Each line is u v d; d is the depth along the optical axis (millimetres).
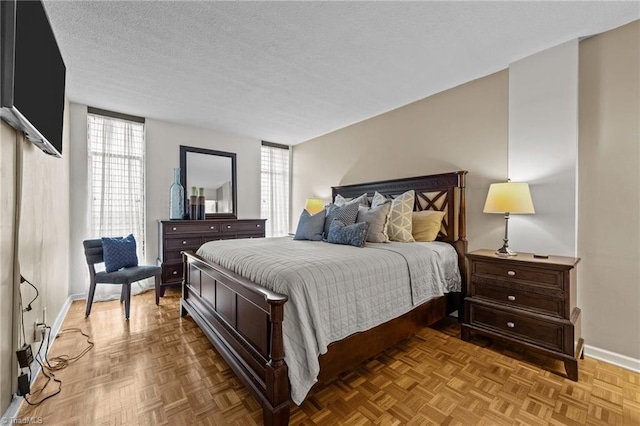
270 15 1917
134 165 3867
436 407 1574
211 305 2291
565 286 1920
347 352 1701
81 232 3463
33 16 1422
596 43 2166
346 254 2064
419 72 2729
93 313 2988
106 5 1802
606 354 2096
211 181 4531
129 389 1710
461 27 2053
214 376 1855
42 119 1624
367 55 2422
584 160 2215
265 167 5227
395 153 3660
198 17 1933
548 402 1620
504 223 2664
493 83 2750
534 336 2031
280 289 1534
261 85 2988
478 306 2340
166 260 3686
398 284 2062
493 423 1455
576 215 2232
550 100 2344
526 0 1783
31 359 1578
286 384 1392
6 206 1431
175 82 2900
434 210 3061
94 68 2605
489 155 2777
